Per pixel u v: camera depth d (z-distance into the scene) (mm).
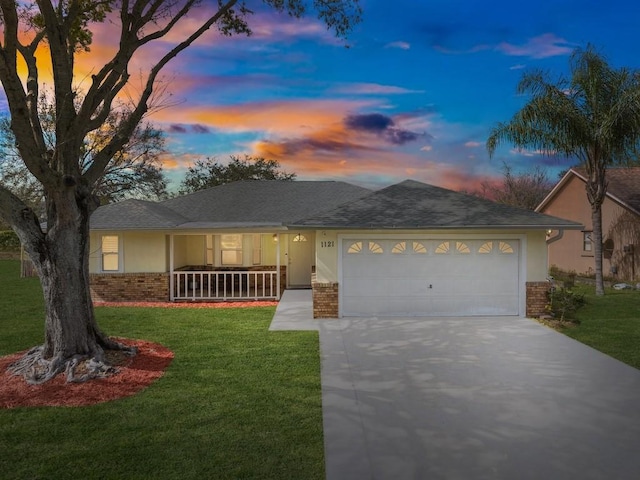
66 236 8227
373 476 4609
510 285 12930
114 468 4738
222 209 19625
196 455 5000
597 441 5363
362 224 12406
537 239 12875
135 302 16172
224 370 8062
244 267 19156
